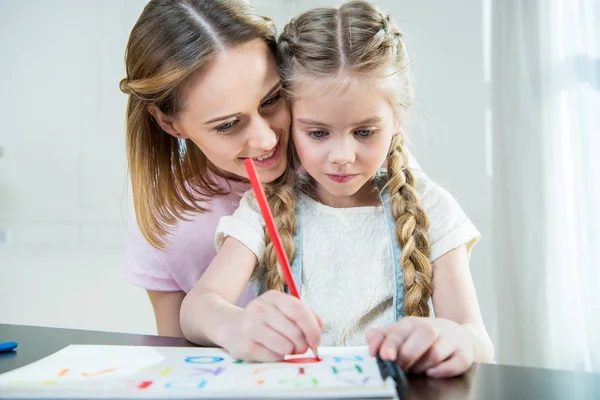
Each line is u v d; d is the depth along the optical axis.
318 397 0.47
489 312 2.11
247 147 0.90
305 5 1.81
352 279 0.96
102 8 2.38
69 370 0.55
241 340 0.60
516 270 2.03
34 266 2.38
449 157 2.14
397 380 0.50
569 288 1.97
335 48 0.84
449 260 0.92
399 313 0.93
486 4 2.13
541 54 2.00
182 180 1.09
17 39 2.44
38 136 2.42
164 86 0.89
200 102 0.89
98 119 2.37
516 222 2.04
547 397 0.47
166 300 1.27
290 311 0.60
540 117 2.00
